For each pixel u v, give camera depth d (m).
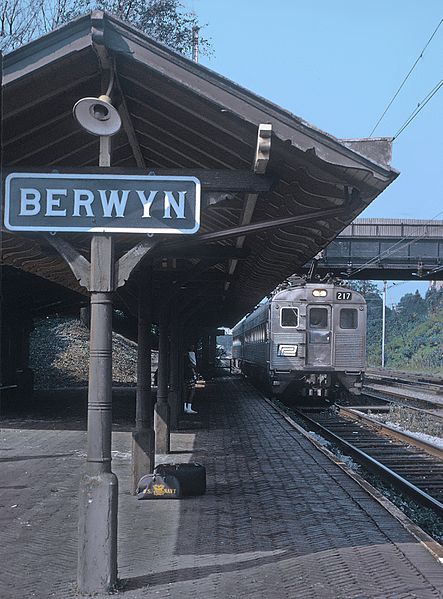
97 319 5.55
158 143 7.42
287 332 23.41
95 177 5.62
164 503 8.42
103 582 5.35
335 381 23.66
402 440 15.90
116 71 5.73
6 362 24.81
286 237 8.32
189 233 5.65
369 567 5.91
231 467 11.00
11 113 5.85
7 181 5.60
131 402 23.83
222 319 24.91
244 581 5.58
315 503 8.42
